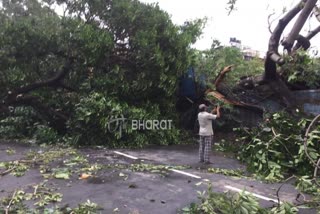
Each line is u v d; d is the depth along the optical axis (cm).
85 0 1273
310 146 852
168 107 1337
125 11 1257
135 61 1270
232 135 1338
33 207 574
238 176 816
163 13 1319
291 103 1187
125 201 614
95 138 1166
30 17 1288
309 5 1021
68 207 575
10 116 1382
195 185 721
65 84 1356
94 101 1152
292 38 1066
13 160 908
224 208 525
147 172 823
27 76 1269
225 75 1391
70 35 1208
